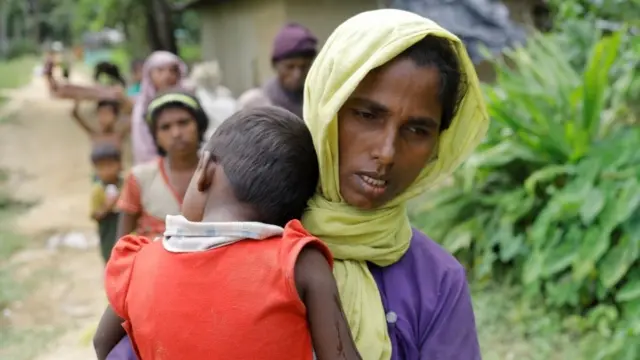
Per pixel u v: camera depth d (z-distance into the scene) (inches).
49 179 370.9
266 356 43.8
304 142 48.6
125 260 50.4
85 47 1584.6
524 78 206.4
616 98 190.7
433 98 46.7
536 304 172.1
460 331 51.5
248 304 43.9
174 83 182.4
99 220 158.4
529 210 185.9
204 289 44.8
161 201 107.6
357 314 48.7
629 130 182.7
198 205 48.3
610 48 178.1
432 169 52.9
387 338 49.2
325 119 46.6
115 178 178.7
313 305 43.9
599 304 165.5
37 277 223.9
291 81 147.3
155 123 108.4
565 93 193.5
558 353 153.1
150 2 587.5
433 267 52.6
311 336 44.6
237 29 479.5
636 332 143.6
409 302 50.9
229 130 48.6
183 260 45.9
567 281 167.0
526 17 385.1
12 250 250.7
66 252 251.9
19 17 1700.3
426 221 207.6
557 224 172.9
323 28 402.0
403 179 48.4
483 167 195.2
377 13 49.3
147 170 110.0
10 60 1464.1
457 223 201.2
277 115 49.2
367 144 46.9
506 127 197.2
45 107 604.1
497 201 192.2
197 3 536.7
